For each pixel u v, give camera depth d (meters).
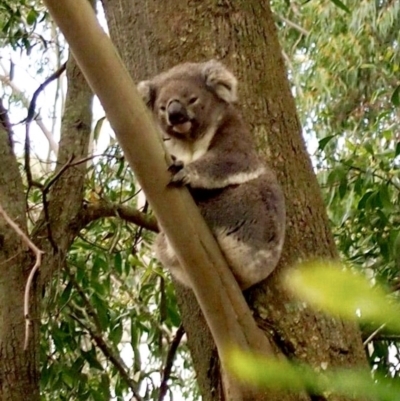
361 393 0.54
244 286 3.98
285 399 3.24
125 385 6.36
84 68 2.79
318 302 0.48
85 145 5.59
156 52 4.66
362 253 6.21
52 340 6.43
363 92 10.65
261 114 4.43
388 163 6.25
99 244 6.70
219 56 4.54
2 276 4.86
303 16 12.28
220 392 4.01
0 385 4.68
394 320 0.50
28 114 5.31
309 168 4.44
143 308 6.59
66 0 2.64
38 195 6.46
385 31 9.68
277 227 4.11
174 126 4.55
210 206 4.21
